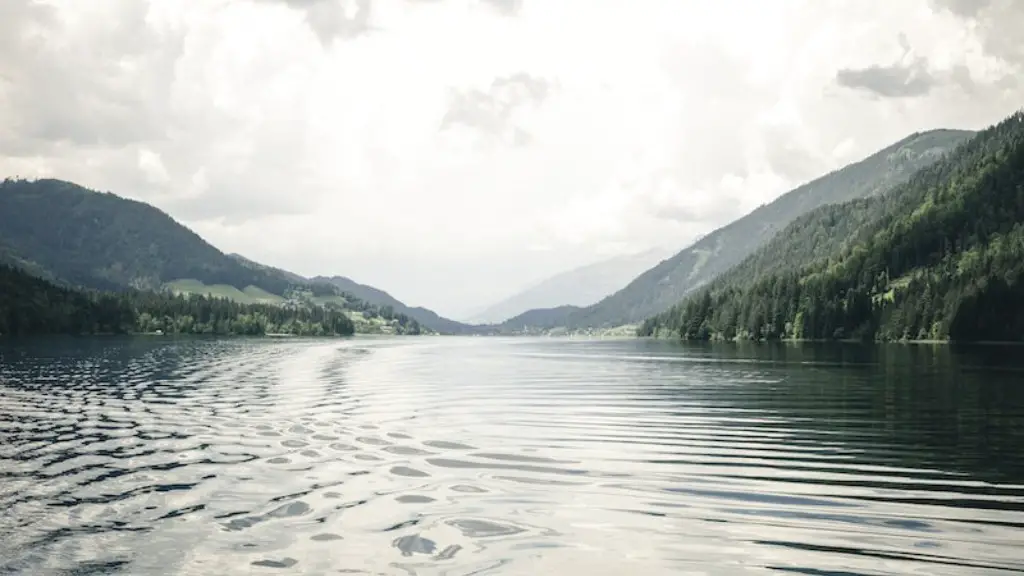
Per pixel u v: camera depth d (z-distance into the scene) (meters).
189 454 27.55
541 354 150.75
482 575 14.81
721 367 89.12
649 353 145.75
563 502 20.47
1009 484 23.03
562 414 40.81
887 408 43.09
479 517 18.88
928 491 22.14
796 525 18.42
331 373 80.12
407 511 19.38
